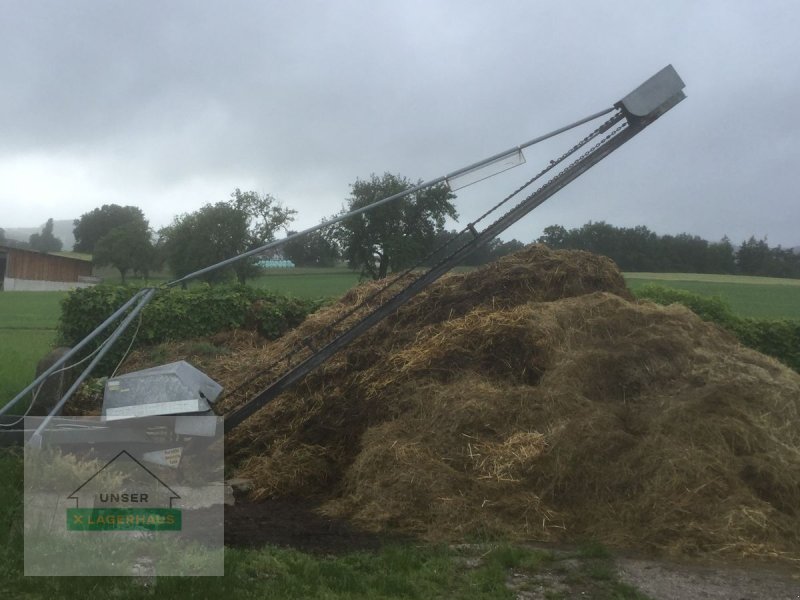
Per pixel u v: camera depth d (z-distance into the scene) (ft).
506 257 36.24
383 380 29.53
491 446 24.63
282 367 33.45
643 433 24.80
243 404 30.07
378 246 75.92
